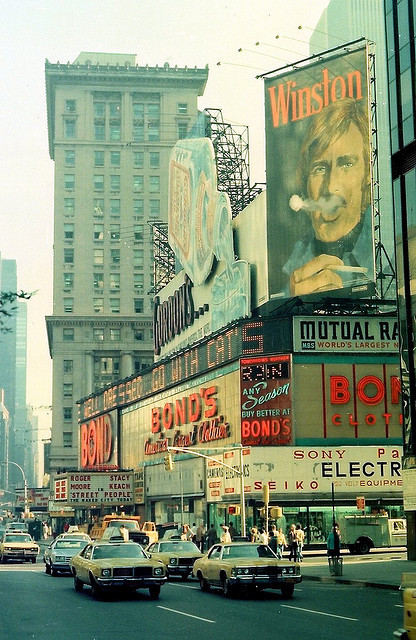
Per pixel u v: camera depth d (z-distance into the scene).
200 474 76.56
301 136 71.25
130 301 159.12
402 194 45.19
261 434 66.50
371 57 69.62
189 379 81.88
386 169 149.25
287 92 72.50
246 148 94.81
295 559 46.25
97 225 161.38
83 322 156.25
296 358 66.69
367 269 66.88
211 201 89.06
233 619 21.75
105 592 27.95
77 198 162.00
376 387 66.69
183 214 99.12
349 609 24.17
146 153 164.12
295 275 70.12
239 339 69.56
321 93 70.62
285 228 71.12
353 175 68.31
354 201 68.00
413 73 44.44
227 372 72.44
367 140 68.00
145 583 27.20
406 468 44.44
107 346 156.00
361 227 67.44
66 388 154.25
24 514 124.88
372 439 66.06
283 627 19.92
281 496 64.69
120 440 105.19
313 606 25.11
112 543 29.81
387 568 41.09
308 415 66.00
